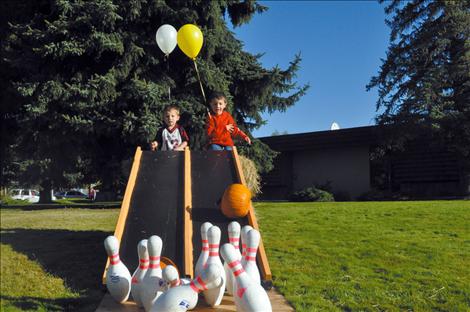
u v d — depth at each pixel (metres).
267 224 9.15
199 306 3.74
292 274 5.96
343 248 7.05
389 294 5.18
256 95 16.42
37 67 14.27
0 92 16.86
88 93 13.30
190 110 14.55
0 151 19.95
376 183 22.67
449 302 4.88
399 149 21.28
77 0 13.42
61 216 12.02
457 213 9.70
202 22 15.62
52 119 13.70
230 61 16.25
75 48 13.21
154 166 6.39
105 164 16.09
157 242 3.71
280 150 24.62
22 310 5.22
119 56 14.30
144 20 14.61
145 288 3.63
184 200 5.55
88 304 5.39
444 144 19.41
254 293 3.31
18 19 16.02
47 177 32.88
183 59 15.24
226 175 6.16
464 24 18.44
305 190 21.42
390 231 8.12
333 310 4.76
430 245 7.05
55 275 6.46
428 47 19.73
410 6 20.52
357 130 22.12
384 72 20.94
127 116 13.65
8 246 8.04
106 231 9.48
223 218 5.30
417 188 21.12
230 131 7.96
